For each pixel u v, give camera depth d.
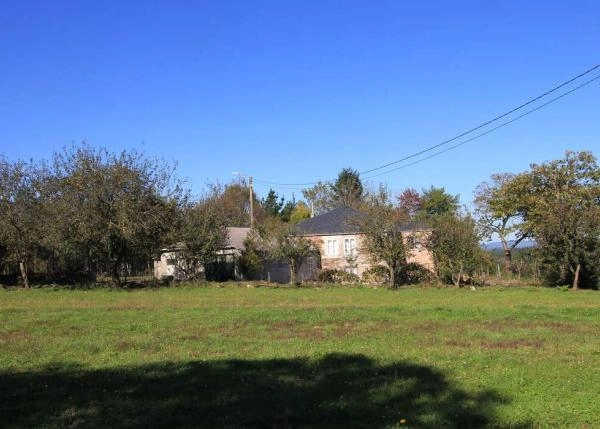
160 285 34.75
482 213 45.38
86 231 31.31
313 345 12.37
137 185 32.34
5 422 7.00
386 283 34.91
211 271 42.00
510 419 6.86
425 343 12.55
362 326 15.52
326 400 7.77
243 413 7.23
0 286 34.41
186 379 9.15
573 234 30.55
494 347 12.02
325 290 31.12
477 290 30.08
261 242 40.12
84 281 38.06
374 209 34.09
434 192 66.38
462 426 6.65
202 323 16.39
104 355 11.53
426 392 8.09
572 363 10.06
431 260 34.97
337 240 44.47
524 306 20.67
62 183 31.94
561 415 7.01
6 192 34.28
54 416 7.23
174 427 6.79
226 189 77.00
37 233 34.22
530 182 43.41
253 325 15.95
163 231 33.81
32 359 11.27
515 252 40.81
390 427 6.59
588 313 18.23
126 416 7.20
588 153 42.31
